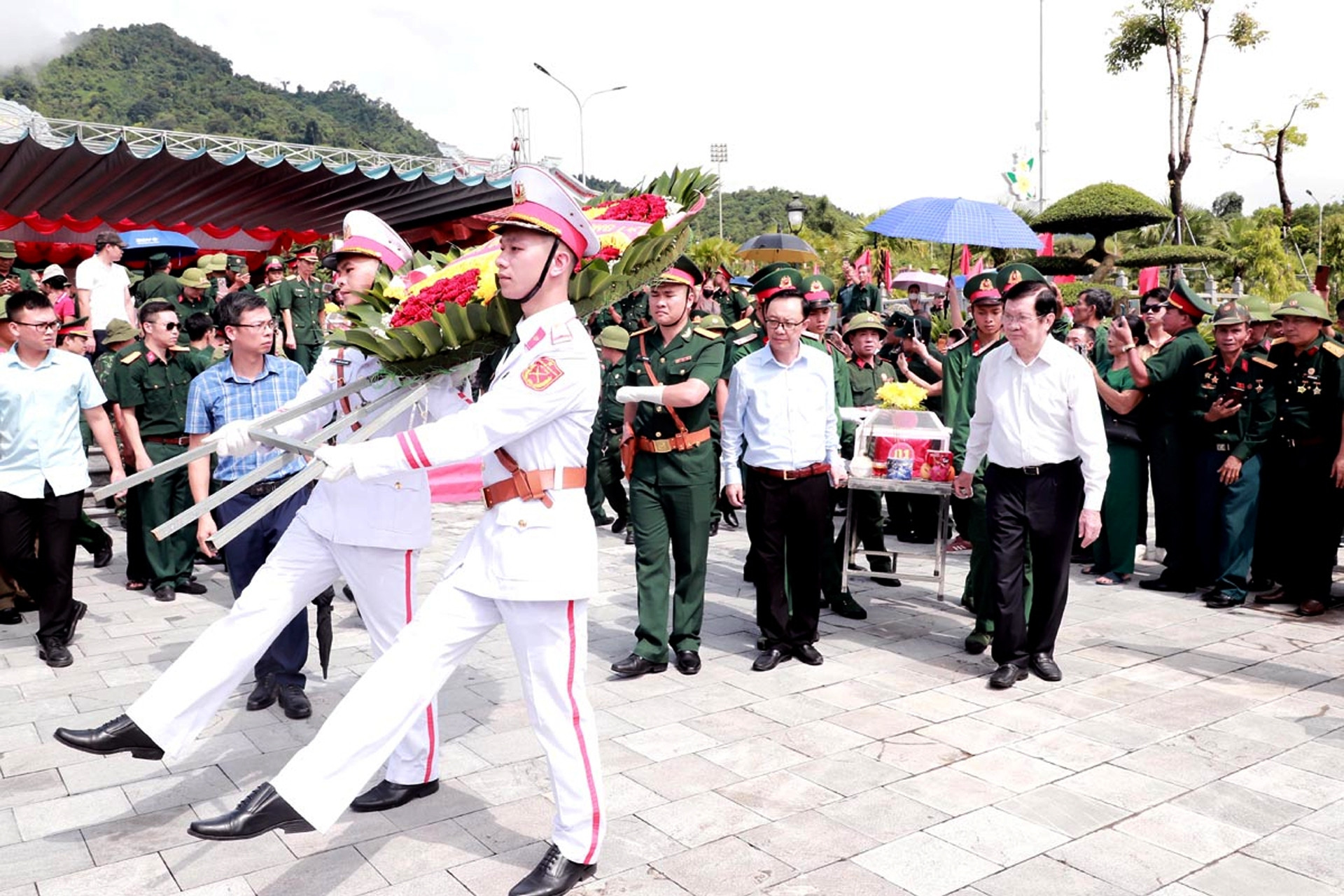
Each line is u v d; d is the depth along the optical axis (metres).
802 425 5.00
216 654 3.32
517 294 2.96
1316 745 4.14
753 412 5.07
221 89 153.50
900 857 3.22
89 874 3.11
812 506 5.06
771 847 3.28
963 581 7.01
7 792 3.70
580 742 2.98
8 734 4.25
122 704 4.61
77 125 10.86
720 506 8.48
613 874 3.11
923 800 3.62
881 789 3.72
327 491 3.45
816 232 39.56
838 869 3.14
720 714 4.49
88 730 3.19
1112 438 6.83
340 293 3.93
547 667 2.96
